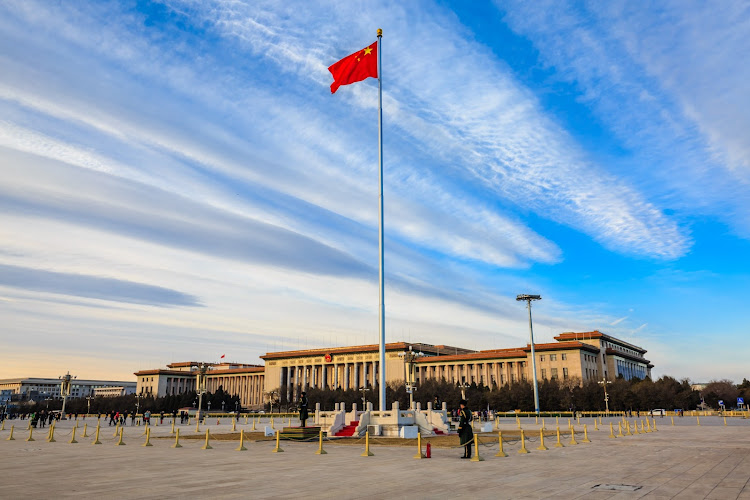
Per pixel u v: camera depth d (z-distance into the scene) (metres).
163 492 15.72
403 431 39.66
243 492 15.73
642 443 35.09
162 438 44.75
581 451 29.47
